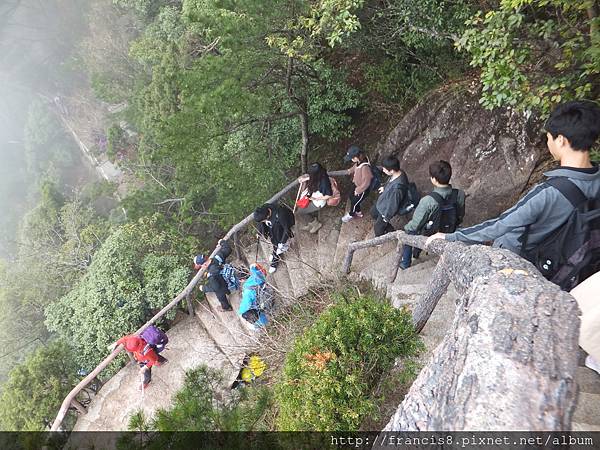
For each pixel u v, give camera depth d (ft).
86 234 38.40
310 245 24.84
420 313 12.05
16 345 34.60
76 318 26.71
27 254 43.88
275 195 24.03
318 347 11.00
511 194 19.89
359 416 10.34
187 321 24.82
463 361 5.35
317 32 17.52
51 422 22.41
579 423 7.66
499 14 11.53
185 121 19.83
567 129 7.30
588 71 10.52
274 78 23.76
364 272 19.93
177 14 34.47
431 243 10.15
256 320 19.97
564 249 7.59
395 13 20.99
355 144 28.37
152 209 33.14
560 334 5.17
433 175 14.90
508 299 5.68
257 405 11.66
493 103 12.51
